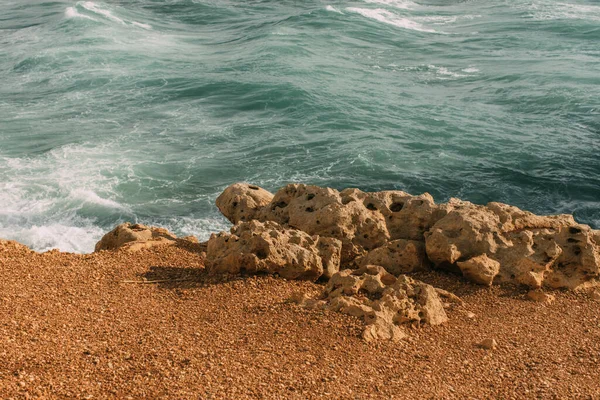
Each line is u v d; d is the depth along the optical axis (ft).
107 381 30.89
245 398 30.32
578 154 92.32
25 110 110.22
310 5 204.03
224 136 99.50
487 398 32.48
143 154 91.81
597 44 154.20
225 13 194.08
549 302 44.27
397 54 149.48
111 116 107.45
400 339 37.78
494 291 45.52
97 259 47.19
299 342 36.27
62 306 38.81
